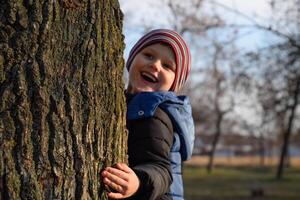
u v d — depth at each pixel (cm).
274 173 2609
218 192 1527
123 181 172
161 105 194
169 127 191
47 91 167
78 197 168
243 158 4075
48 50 168
